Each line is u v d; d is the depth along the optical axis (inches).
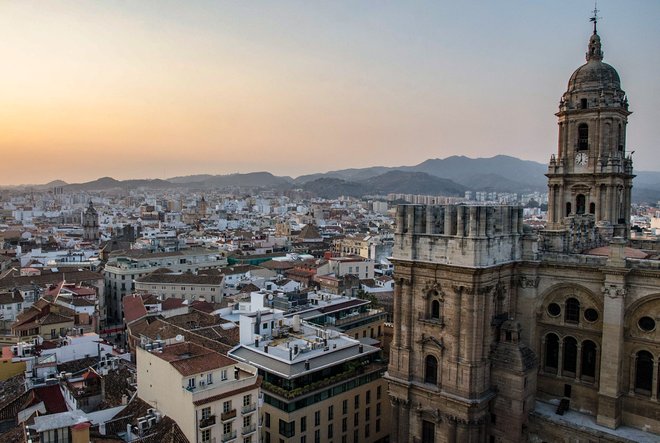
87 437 2689.5
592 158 4003.4
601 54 4099.4
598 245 3848.4
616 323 3038.9
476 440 3240.7
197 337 4751.5
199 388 3233.3
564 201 4160.9
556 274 3339.1
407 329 3474.4
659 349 2970.0
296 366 3973.9
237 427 3334.2
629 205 4207.7
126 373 4247.0
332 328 5142.7
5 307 6594.5
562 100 4160.9
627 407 3093.0
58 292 6712.6
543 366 3452.3
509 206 3390.7
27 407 3395.7
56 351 4483.3
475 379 3203.7
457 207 3218.5
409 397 3474.4
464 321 3206.2
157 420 3287.4
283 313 5103.3
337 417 4131.4
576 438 3085.6
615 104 3934.5
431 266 3299.7
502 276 3341.5
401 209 3457.2
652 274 2935.5
